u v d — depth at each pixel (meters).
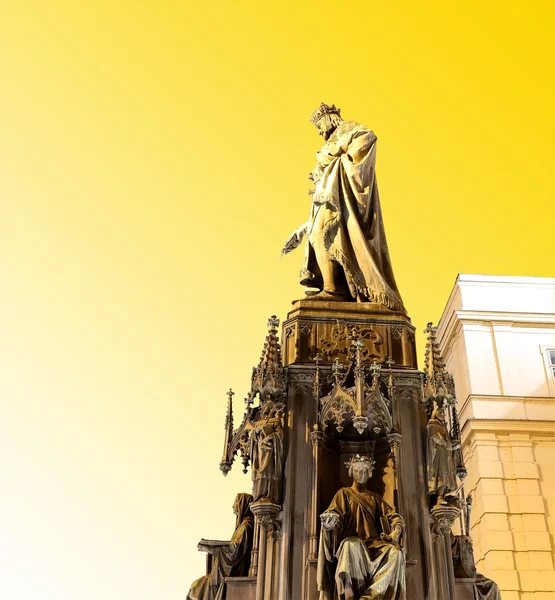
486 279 26.27
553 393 24.59
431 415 10.18
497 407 24.20
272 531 9.40
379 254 12.35
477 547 22.67
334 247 12.05
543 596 21.09
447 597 9.12
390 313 11.26
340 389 9.87
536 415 24.11
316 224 12.41
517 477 22.92
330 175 12.60
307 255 12.64
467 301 26.14
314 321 11.14
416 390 10.41
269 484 9.53
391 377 10.23
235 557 10.19
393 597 8.30
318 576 8.55
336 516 8.73
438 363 10.41
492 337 25.66
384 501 9.38
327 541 8.70
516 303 26.12
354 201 12.44
